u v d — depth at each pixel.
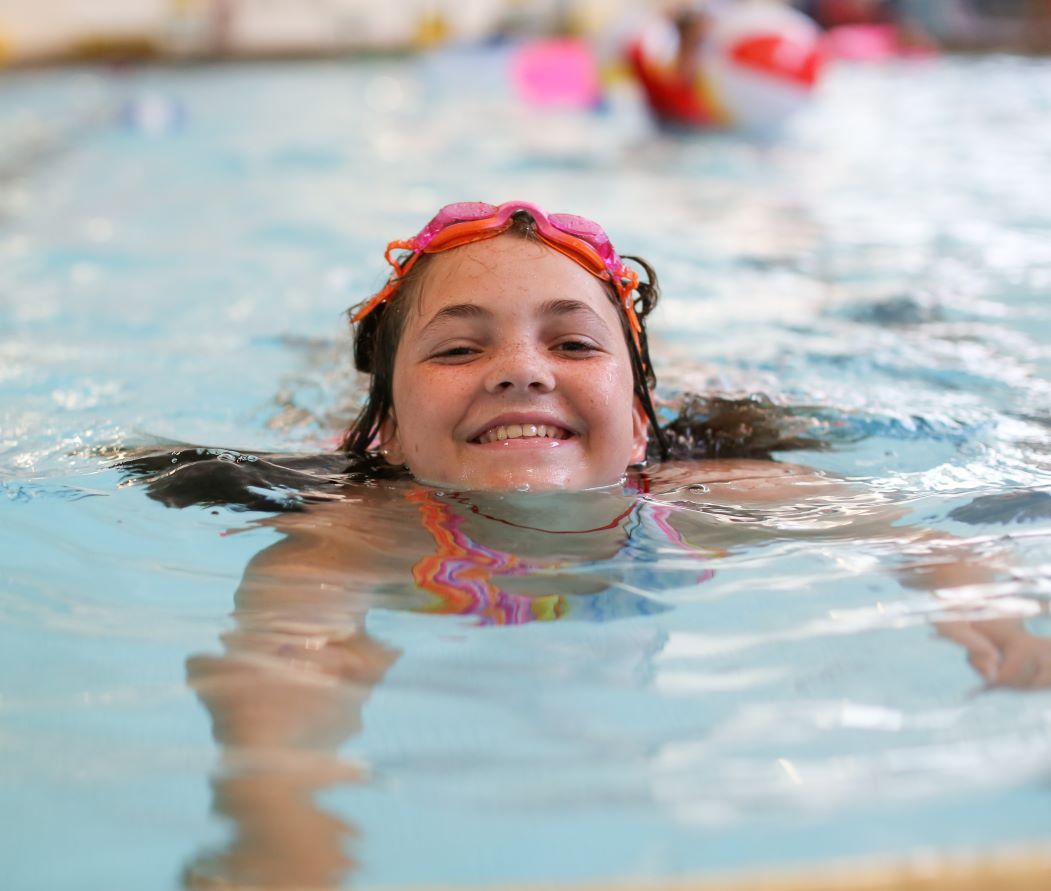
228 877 1.11
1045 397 2.86
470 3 16.27
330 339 3.57
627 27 10.21
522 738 1.34
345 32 16.08
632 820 1.17
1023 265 4.46
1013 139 7.87
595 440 2.16
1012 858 1.02
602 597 1.72
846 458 2.43
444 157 7.86
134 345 3.53
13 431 2.61
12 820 1.21
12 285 4.46
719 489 2.21
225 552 1.92
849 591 1.73
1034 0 15.19
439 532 1.97
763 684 1.45
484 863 1.12
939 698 1.41
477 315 2.14
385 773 1.27
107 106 10.91
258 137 8.99
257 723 1.38
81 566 1.86
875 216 5.56
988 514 2.03
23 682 1.49
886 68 13.10
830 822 1.15
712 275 4.43
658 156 7.75
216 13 15.73
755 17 8.64
